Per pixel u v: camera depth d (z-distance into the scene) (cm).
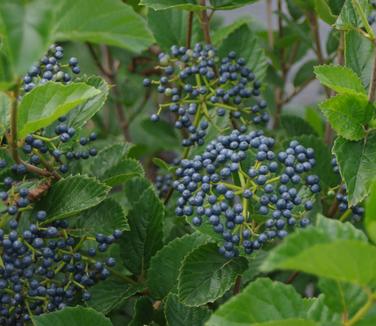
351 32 105
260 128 119
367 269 78
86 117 102
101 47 151
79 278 101
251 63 116
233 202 102
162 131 135
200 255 99
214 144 100
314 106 146
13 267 96
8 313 99
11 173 100
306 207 98
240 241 97
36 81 101
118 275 107
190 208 98
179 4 110
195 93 111
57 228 100
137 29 81
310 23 127
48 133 102
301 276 122
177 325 99
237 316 85
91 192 99
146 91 143
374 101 101
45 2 77
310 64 138
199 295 98
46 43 78
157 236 107
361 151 99
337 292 85
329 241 79
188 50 112
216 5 112
